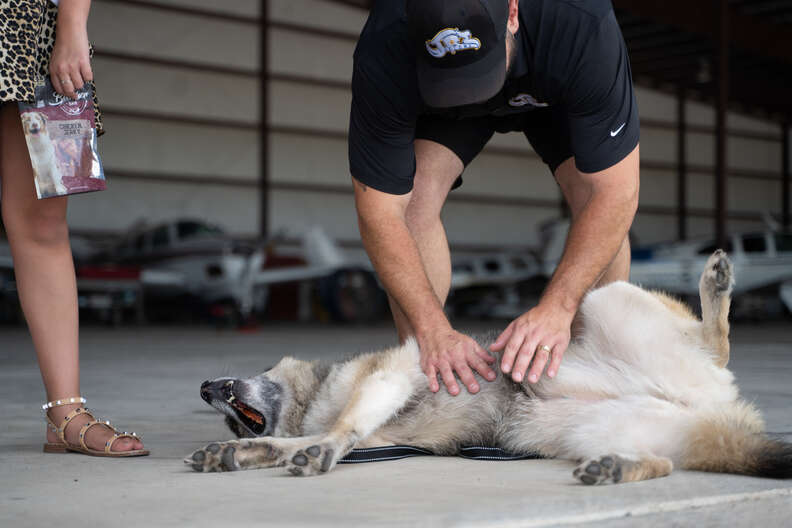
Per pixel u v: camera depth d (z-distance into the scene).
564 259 2.76
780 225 30.36
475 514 1.74
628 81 2.79
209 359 7.62
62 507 1.84
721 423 2.22
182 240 17.69
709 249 19.17
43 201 2.59
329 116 24.17
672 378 2.47
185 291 17.20
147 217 21.62
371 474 2.29
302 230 23.72
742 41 21.91
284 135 23.53
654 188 28.28
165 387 5.04
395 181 2.87
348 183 24.47
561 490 2.02
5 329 15.95
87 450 2.62
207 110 22.41
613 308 2.57
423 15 2.34
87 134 2.53
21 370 6.51
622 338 2.53
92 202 20.98
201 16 22.23
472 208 26.00
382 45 2.67
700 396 2.46
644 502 1.83
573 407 2.51
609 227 2.77
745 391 4.55
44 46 2.46
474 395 2.66
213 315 15.75
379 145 2.83
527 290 20.81
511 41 2.58
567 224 20.28
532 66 2.65
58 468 2.38
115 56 21.19
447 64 2.36
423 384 2.64
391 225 2.87
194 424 3.42
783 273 19.53
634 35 24.34
